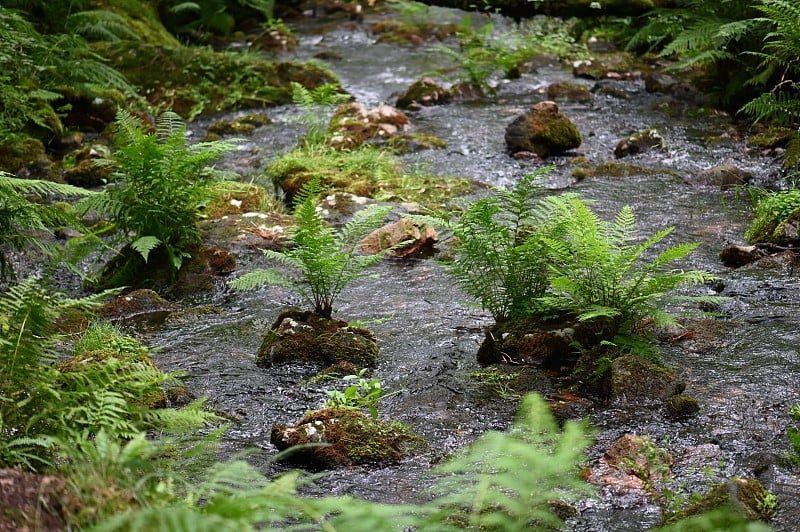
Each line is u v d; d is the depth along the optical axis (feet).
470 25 69.56
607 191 33.22
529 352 20.08
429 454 16.07
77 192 23.16
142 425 14.26
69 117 43.24
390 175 35.19
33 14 50.98
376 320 22.88
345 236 22.76
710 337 20.68
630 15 48.34
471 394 18.67
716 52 43.47
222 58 50.11
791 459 15.20
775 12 35.68
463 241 20.97
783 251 26.09
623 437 15.57
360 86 52.26
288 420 17.74
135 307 24.23
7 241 23.09
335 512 13.53
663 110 44.65
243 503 8.66
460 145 40.11
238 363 20.56
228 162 38.55
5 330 12.58
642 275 19.30
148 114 45.44
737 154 37.37
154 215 26.43
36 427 11.95
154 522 7.61
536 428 9.54
